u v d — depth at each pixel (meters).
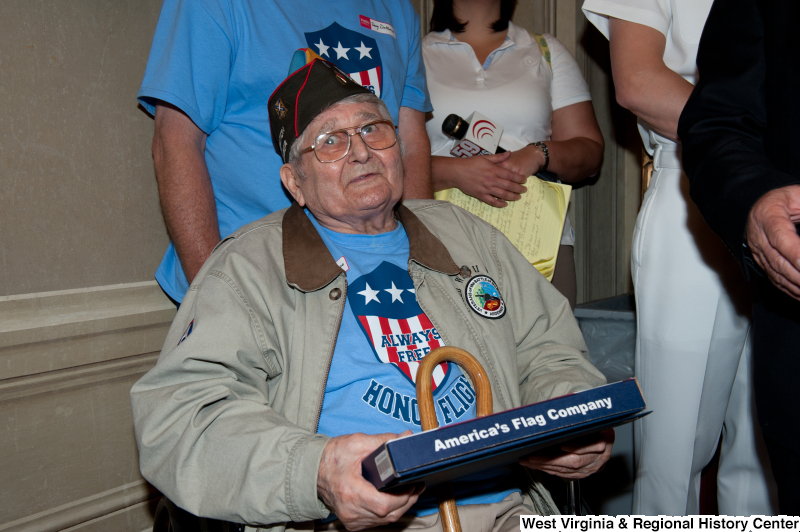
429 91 2.05
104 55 1.74
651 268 1.57
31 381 1.60
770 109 1.06
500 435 0.76
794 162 1.03
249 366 1.08
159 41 1.39
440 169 1.90
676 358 1.54
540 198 1.85
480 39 2.11
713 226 1.05
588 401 0.81
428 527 1.07
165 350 1.14
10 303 1.56
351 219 1.22
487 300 1.26
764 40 1.09
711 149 1.09
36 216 1.62
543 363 1.27
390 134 1.23
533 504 1.25
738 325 1.51
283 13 1.43
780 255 0.88
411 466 0.72
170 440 1.00
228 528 1.05
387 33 1.61
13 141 1.57
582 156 2.08
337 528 1.06
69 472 1.68
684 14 1.47
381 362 1.12
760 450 1.63
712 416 1.57
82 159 1.70
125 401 1.79
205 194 1.37
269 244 1.21
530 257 1.83
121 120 1.79
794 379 1.02
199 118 1.37
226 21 1.37
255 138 1.43
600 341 2.08
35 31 1.60
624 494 1.87
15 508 1.58
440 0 2.13
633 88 1.46
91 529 1.72
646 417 1.62
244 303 1.10
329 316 1.12
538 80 2.08
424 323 1.19
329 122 1.19
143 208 1.85
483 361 1.19
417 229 1.28
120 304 1.78
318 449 0.91
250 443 0.95
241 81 1.41
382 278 1.21
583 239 2.87
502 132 1.97
